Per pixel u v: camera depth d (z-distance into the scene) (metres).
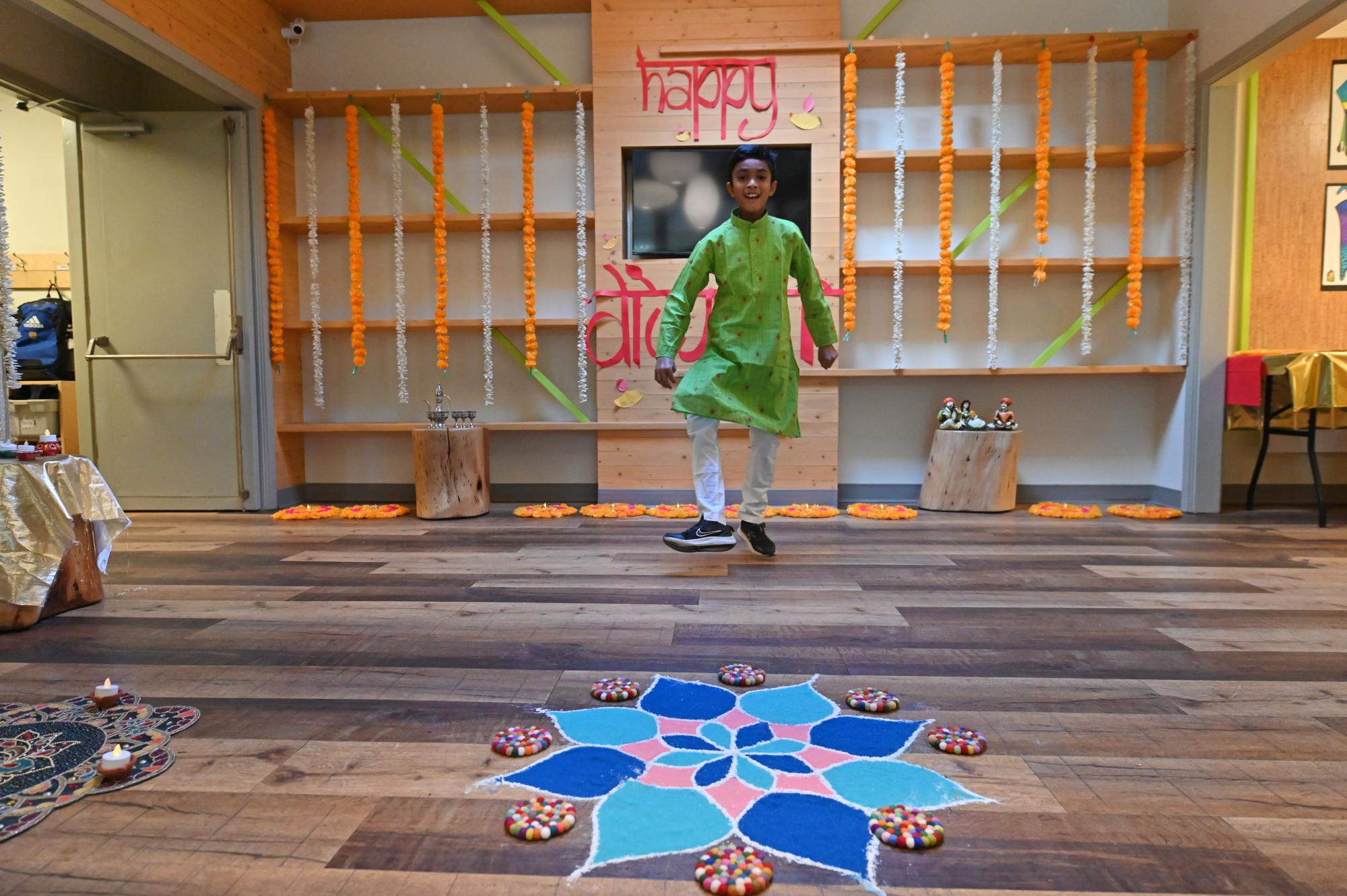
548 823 1.13
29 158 5.30
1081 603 2.39
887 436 4.55
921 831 1.11
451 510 4.08
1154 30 4.21
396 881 1.02
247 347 4.31
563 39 4.50
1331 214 4.34
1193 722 1.52
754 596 2.48
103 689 1.61
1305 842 1.11
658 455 4.38
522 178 4.56
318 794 1.25
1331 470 4.49
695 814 1.18
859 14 4.37
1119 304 4.46
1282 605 2.37
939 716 1.55
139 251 4.30
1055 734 1.47
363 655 1.93
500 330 4.59
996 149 4.12
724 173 4.32
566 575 2.78
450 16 4.51
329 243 4.68
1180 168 4.17
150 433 4.36
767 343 2.82
